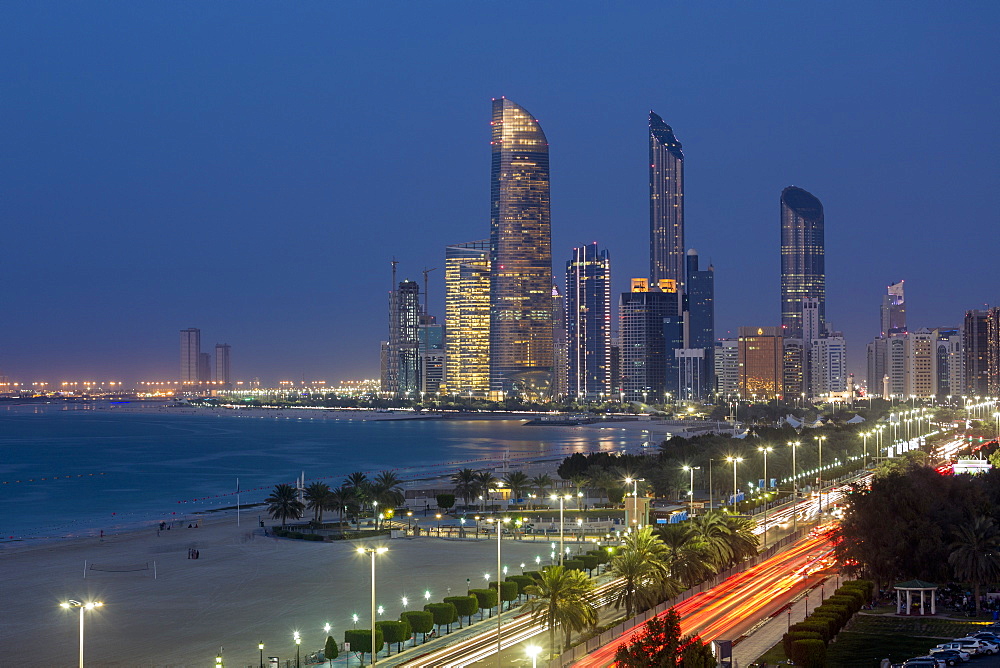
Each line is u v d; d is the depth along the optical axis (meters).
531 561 195.62
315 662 129.38
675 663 97.31
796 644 113.81
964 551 146.00
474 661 124.19
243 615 158.75
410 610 158.12
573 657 121.19
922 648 123.19
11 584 187.00
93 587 183.25
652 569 143.25
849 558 160.75
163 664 131.88
